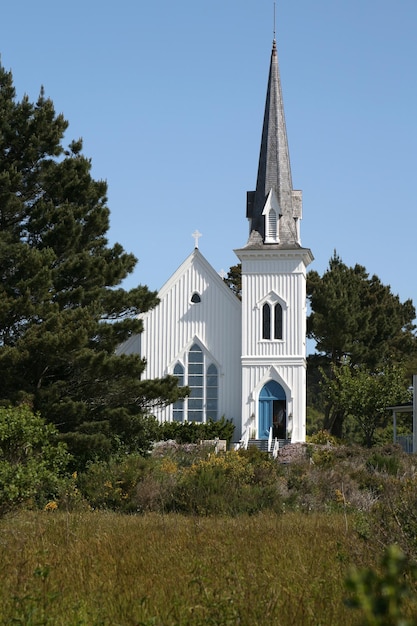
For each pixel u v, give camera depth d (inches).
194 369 2571.4
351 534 622.2
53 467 912.9
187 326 2583.7
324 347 3125.0
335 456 1915.6
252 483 1263.5
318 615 369.1
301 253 2544.3
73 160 1656.0
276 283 2554.1
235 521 866.8
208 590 402.6
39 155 1663.4
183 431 2380.7
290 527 770.8
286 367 2513.5
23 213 1633.9
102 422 1485.0
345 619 361.7
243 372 2522.1
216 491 1104.2
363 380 2810.0
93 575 462.6
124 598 402.9
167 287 2596.0
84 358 1456.7
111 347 1589.6
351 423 3622.0
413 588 418.3
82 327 1423.5
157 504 1103.0
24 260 1492.4
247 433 2490.2
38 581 442.3
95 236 1701.5
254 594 401.7
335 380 2962.6
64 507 1063.6
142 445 1665.8
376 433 3250.5
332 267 3388.3
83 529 736.3
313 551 579.5
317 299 3107.8
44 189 1656.0
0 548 589.9
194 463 1374.3
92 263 1578.5
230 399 2546.8
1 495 812.6
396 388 2792.8
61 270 1553.9
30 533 685.9
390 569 176.7
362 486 1213.1
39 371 1512.1
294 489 1210.0
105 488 1152.2
